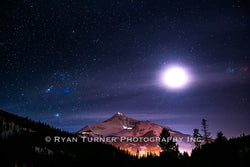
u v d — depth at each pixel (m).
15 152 28.39
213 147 30.73
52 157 30.17
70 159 31.55
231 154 22.42
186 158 30.50
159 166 31.75
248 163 19.12
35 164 26.69
